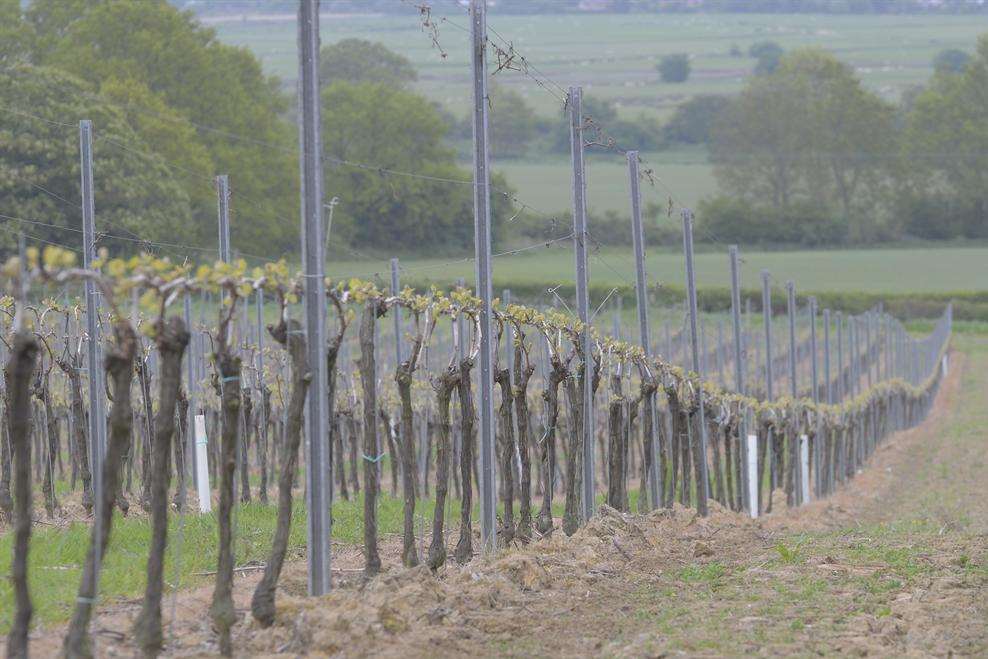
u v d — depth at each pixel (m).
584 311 59.16
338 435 74.56
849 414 113.81
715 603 44.94
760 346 193.25
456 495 77.81
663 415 75.81
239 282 34.06
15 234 122.88
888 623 41.19
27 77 145.88
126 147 142.50
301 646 34.72
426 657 34.94
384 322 131.38
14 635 30.30
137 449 75.81
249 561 49.50
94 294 51.19
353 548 56.00
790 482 88.88
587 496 59.88
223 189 65.69
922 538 62.81
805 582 49.38
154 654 32.75
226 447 34.72
